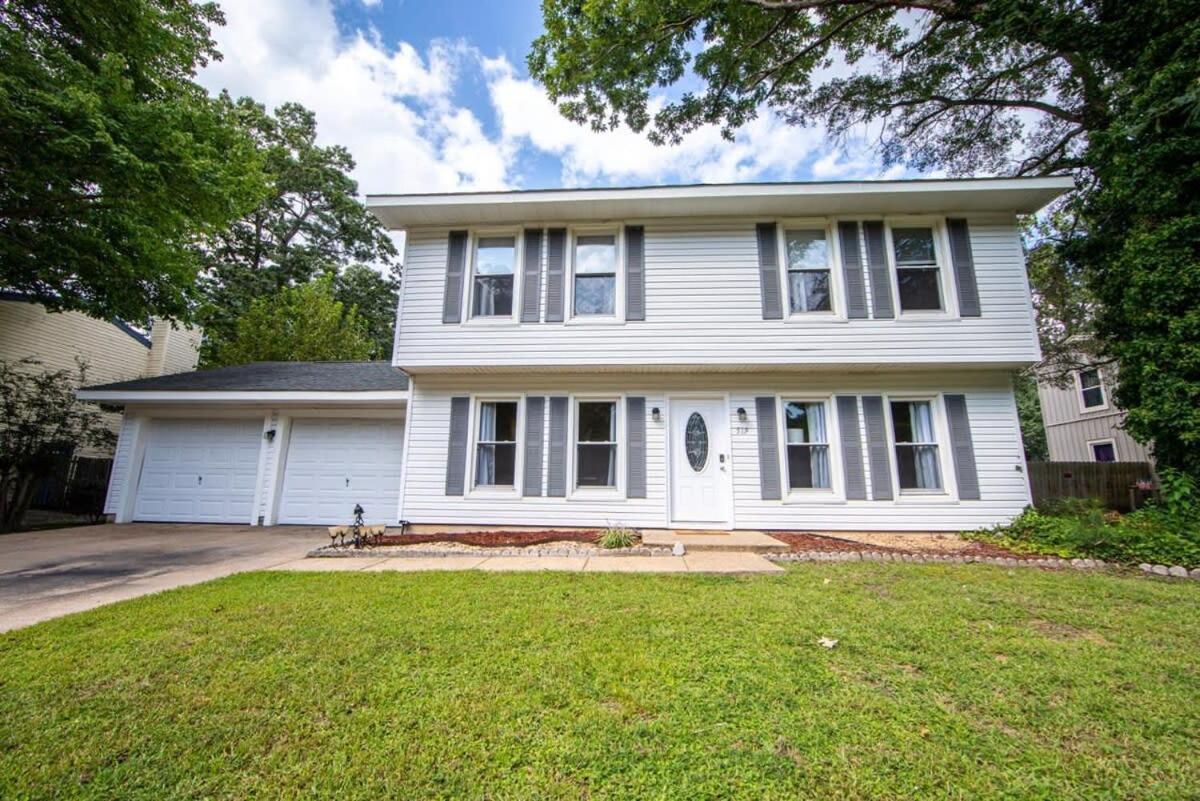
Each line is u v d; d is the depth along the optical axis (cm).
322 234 2522
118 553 684
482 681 279
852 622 371
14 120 647
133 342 1459
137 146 753
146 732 230
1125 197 721
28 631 357
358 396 920
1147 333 700
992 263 784
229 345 1744
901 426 795
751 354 784
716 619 378
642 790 193
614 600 428
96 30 828
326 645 330
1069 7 753
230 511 981
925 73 1124
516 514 802
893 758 212
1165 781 199
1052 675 286
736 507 783
